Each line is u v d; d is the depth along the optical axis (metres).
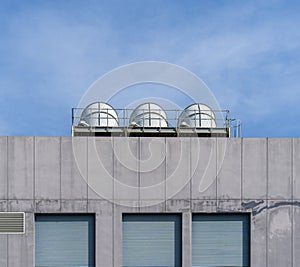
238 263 15.05
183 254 14.72
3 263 14.45
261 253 15.00
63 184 14.72
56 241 14.74
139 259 14.81
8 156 14.70
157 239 14.92
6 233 14.53
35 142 14.78
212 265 14.98
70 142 14.84
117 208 14.77
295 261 15.07
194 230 15.05
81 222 14.86
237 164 15.16
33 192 14.65
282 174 15.26
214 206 14.96
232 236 15.12
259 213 15.09
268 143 15.31
